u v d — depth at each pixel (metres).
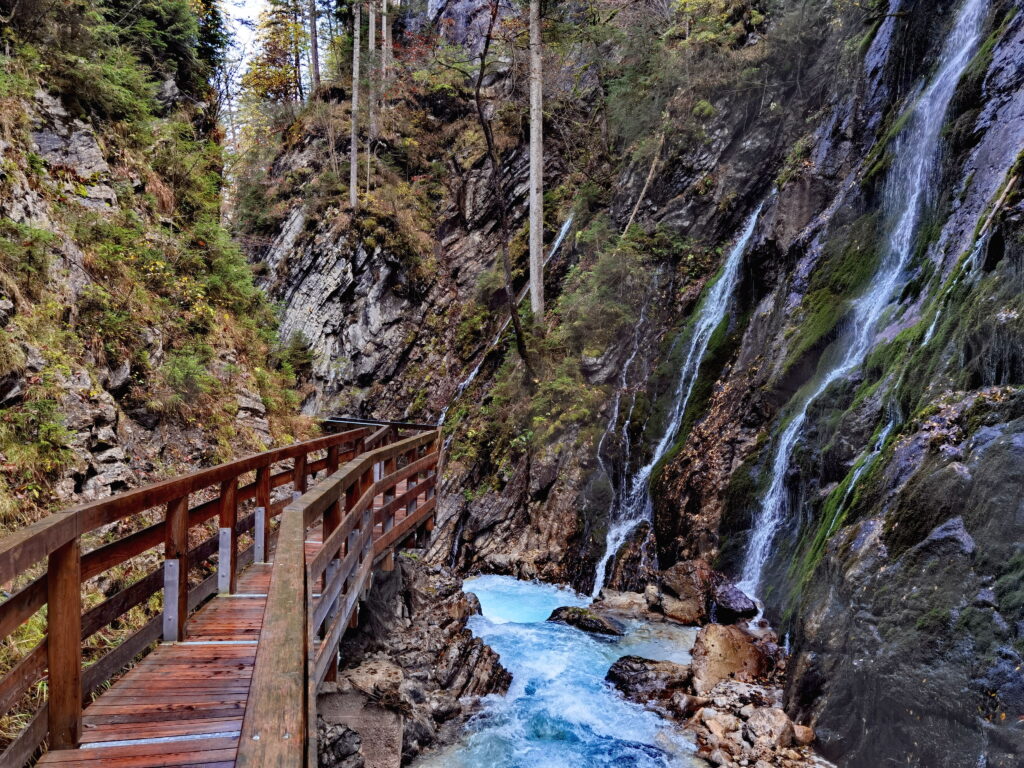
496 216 21.98
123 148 10.57
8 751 2.76
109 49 11.04
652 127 18.28
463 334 20.09
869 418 8.13
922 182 10.02
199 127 15.27
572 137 21.66
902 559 5.94
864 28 14.11
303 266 22.53
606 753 6.01
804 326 11.27
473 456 15.35
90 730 3.26
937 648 5.18
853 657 5.87
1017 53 8.92
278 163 26.36
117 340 7.61
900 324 8.84
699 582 9.47
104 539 5.66
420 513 8.84
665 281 15.96
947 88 10.16
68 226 8.02
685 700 6.70
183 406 8.22
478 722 6.42
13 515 5.05
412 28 31.75
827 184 12.87
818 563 7.22
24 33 9.16
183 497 4.47
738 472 10.51
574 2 22.05
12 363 5.77
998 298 6.64
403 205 22.83
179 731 3.26
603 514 12.69
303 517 3.26
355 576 5.61
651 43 18.86
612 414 14.16
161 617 4.34
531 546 12.92
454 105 25.61
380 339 21.03
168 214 11.10
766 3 16.97
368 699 5.57
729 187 16.14
